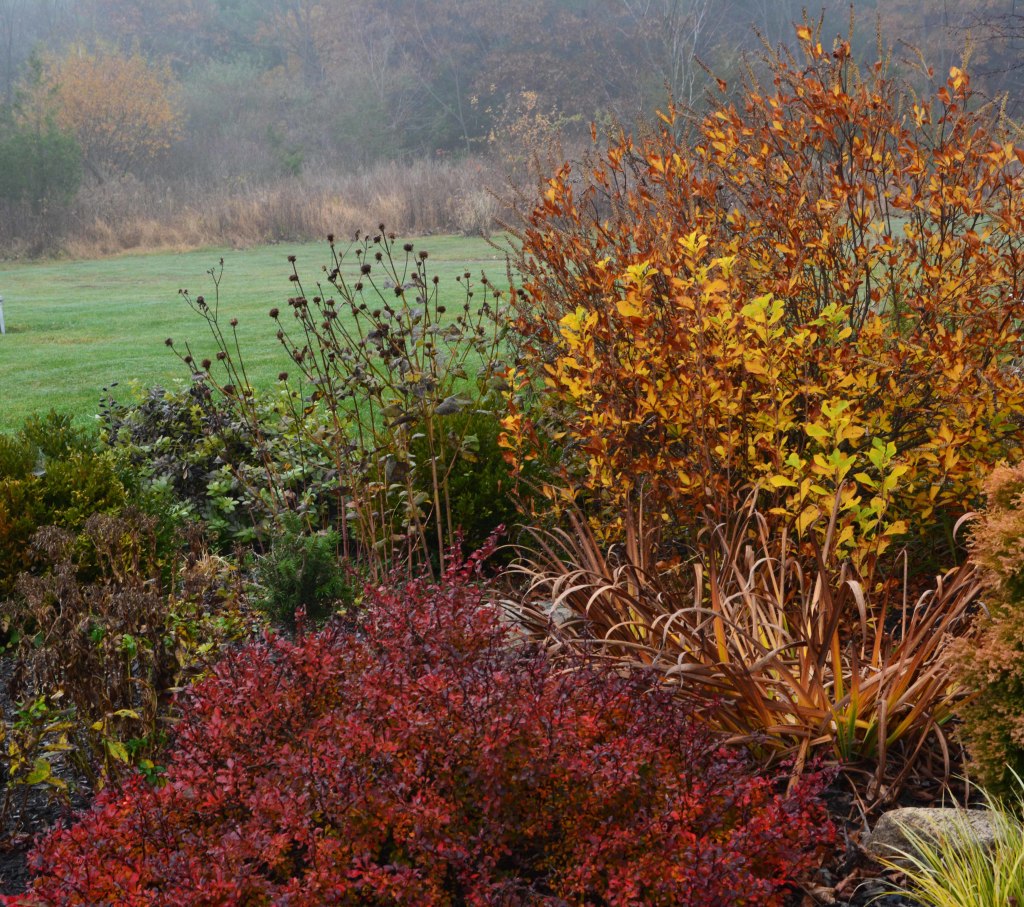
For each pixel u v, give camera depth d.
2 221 30.28
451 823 2.45
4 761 3.20
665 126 4.88
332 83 48.06
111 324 15.35
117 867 2.35
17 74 52.88
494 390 5.54
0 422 9.23
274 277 21.64
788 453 4.12
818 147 4.46
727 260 3.84
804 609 3.32
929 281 4.11
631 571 3.79
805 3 37.91
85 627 3.16
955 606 3.27
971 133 4.27
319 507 5.58
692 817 2.42
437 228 29.56
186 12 52.78
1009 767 2.75
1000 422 3.95
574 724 2.60
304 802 2.37
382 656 3.02
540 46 43.16
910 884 2.64
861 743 3.15
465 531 5.10
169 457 6.00
